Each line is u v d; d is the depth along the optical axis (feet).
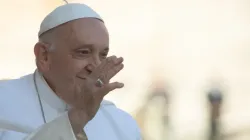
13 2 185.06
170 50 195.83
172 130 134.00
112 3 201.77
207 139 102.58
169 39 199.72
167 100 139.33
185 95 167.22
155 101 137.80
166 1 205.16
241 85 174.29
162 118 131.23
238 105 159.02
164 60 190.19
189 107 159.63
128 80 173.58
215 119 101.30
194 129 144.87
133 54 191.31
